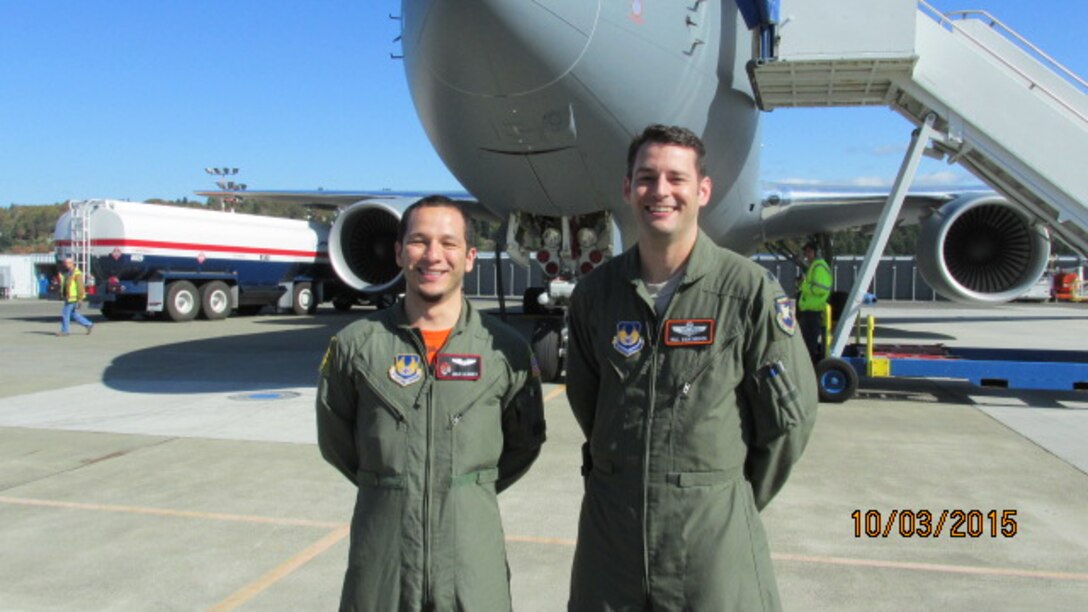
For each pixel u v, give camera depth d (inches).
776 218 430.3
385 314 91.0
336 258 494.9
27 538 148.9
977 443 228.7
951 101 278.5
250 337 551.5
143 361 413.1
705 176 83.7
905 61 266.2
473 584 83.1
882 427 252.1
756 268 82.2
